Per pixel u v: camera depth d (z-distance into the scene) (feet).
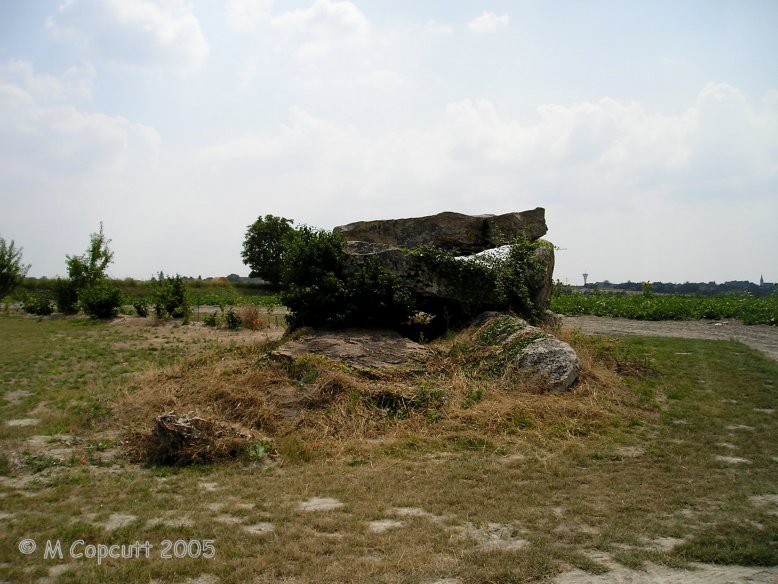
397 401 28.17
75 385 36.27
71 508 17.60
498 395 29.04
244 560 13.99
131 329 68.69
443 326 39.88
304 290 37.22
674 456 22.81
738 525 15.99
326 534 15.66
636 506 17.56
